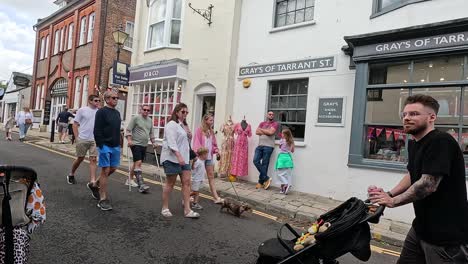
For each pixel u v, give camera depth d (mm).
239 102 9711
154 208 5922
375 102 7012
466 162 5855
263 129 8352
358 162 7031
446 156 2295
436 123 6277
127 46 19531
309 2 8633
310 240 2850
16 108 30781
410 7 6715
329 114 7785
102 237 4406
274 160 8625
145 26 13055
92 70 18359
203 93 10656
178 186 8078
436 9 6387
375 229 5691
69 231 4516
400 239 5215
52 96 23719
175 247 4281
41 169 8672
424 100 2506
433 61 6328
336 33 7918
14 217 2600
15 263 2572
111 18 18781
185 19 11484
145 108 7250
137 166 7164
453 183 2352
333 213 3090
